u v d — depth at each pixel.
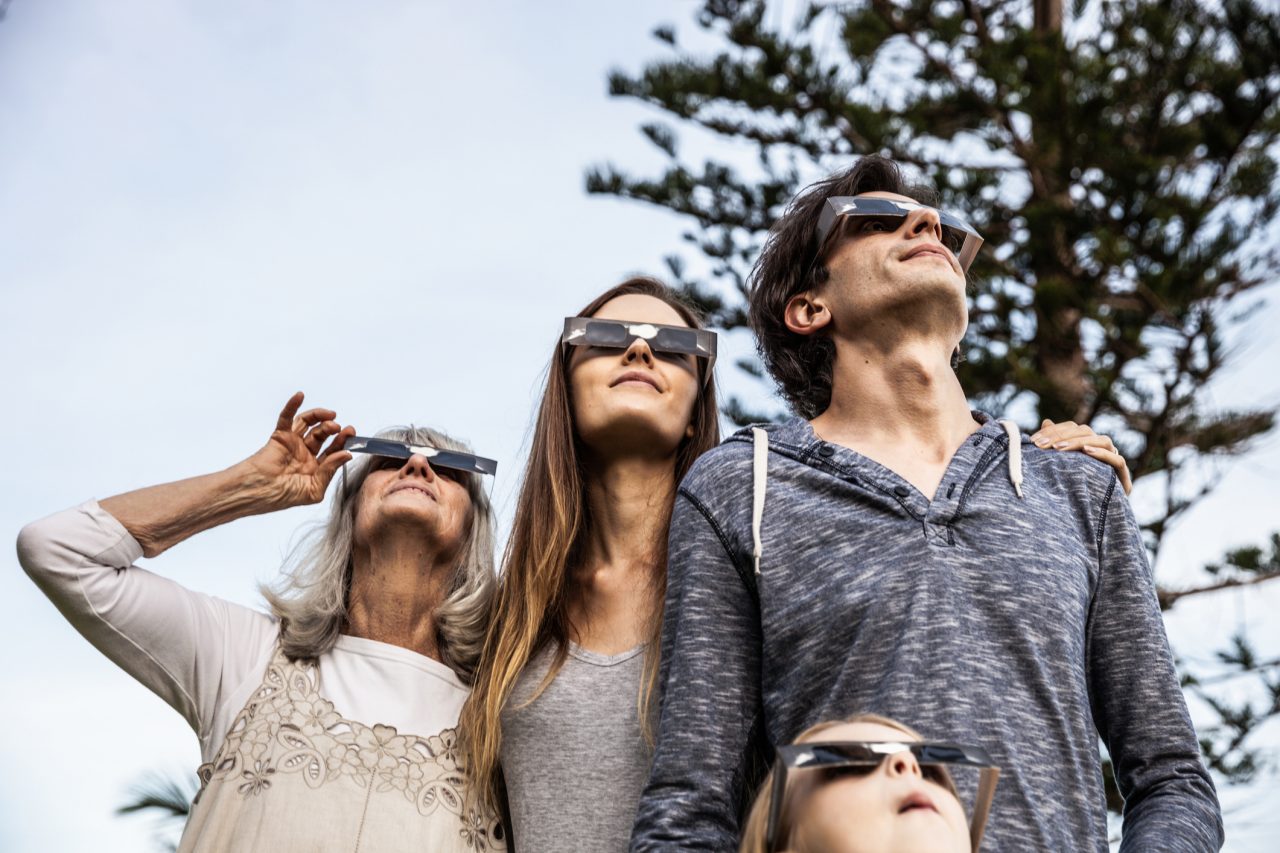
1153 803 2.23
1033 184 9.26
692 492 2.54
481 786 3.01
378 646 3.20
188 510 3.37
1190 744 2.30
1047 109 8.68
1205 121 9.06
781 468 2.49
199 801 3.03
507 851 3.02
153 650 3.17
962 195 9.10
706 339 3.28
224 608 3.28
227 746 3.04
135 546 3.29
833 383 2.70
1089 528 2.42
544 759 2.94
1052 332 8.66
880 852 1.78
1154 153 8.97
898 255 2.64
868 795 1.82
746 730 2.37
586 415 3.21
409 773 3.00
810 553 2.37
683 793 2.29
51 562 3.17
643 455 3.23
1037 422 8.45
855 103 9.37
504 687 3.03
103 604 3.16
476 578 3.32
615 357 3.24
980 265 8.97
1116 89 8.84
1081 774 2.17
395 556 3.29
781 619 2.33
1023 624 2.23
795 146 9.73
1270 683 8.53
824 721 2.22
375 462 3.46
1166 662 2.35
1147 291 8.42
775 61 9.42
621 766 2.87
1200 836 2.13
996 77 8.89
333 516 3.41
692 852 2.22
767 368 2.90
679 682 2.39
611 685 2.98
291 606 3.28
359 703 3.09
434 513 3.28
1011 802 2.09
